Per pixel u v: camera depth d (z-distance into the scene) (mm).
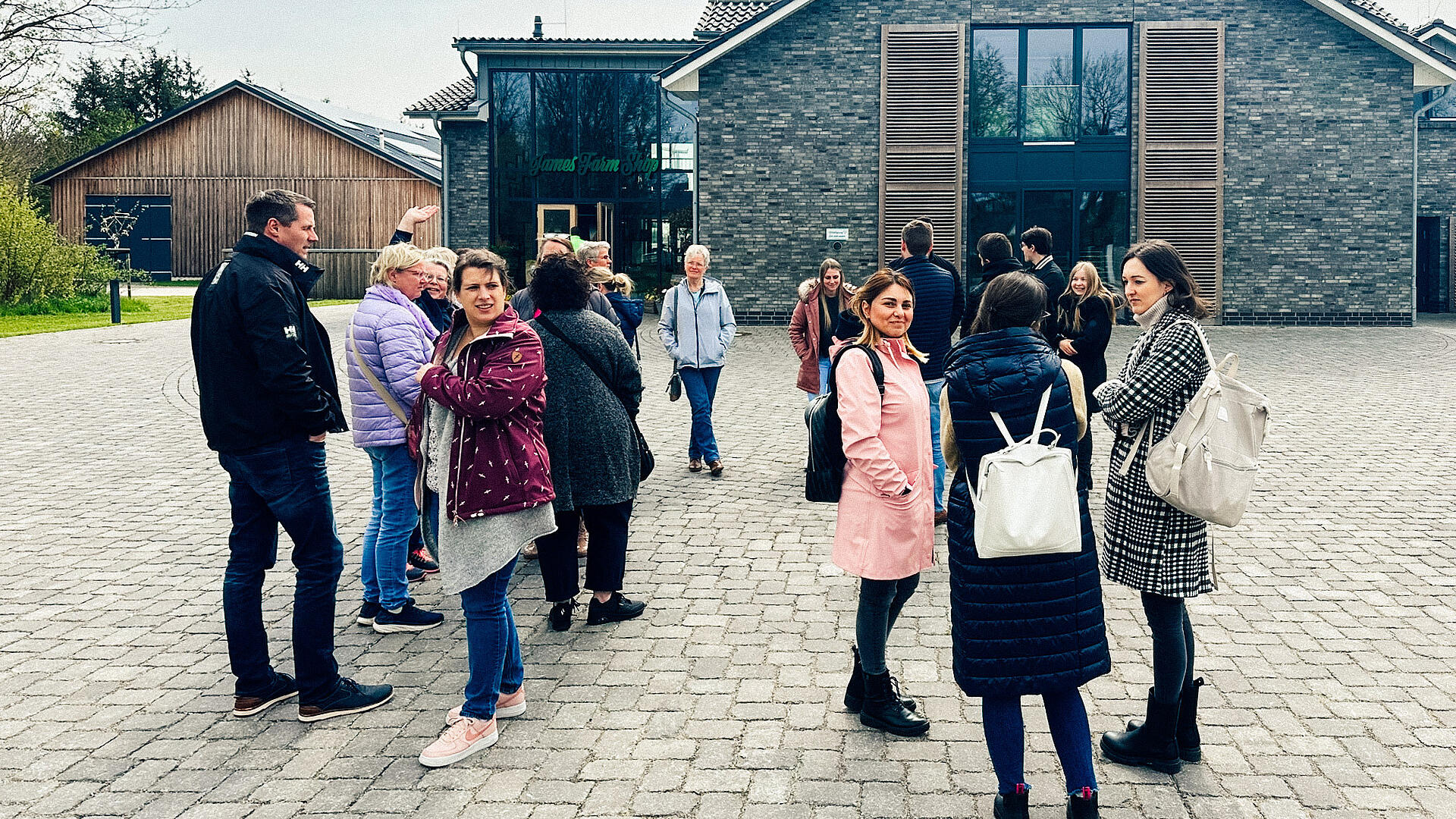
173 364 15500
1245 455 3668
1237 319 21688
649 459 5586
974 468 3531
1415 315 22016
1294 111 21328
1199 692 4449
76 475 8797
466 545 4039
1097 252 21844
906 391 4074
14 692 4637
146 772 3932
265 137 40688
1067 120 21719
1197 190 21500
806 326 8773
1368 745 4066
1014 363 3537
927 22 21719
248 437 4230
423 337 5371
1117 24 21438
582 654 5059
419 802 3713
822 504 7895
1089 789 3467
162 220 41656
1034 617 3447
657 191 26203
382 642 5242
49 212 41781
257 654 4457
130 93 63531
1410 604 5621
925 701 4516
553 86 26016
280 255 4312
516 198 26266
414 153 46812
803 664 4914
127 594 5934
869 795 3746
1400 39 20656
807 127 22094
